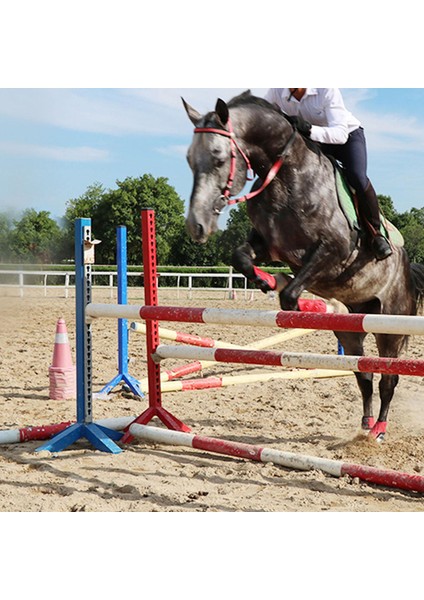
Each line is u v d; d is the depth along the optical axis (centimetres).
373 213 438
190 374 787
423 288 511
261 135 404
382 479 369
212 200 376
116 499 350
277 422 548
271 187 411
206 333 1125
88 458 429
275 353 410
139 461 427
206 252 3891
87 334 469
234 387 700
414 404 625
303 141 419
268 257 439
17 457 430
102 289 2141
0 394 639
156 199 4709
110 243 4612
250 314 388
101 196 4697
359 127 448
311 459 398
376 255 435
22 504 339
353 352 499
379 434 480
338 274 431
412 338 1088
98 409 577
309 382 727
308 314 368
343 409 601
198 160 380
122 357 639
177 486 373
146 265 482
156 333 489
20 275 1789
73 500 347
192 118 396
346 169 441
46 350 917
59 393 618
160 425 529
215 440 434
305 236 414
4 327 1145
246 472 399
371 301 470
